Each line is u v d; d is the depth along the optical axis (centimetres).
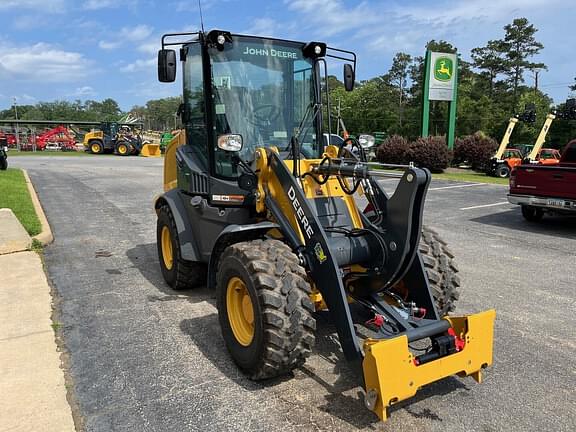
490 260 728
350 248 366
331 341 422
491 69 7431
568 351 419
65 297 532
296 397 337
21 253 696
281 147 473
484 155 2662
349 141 410
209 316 480
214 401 332
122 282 585
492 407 331
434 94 2723
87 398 334
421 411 324
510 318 493
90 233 862
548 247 821
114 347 411
